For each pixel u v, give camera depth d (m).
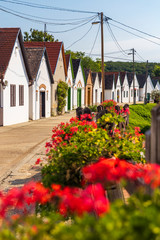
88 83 50.22
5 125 21.97
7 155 11.57
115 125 8.32
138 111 30.81
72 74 41.19
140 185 3.04
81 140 6.41
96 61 91.06
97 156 5.77
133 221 1.99
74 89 42.22
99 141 6.07
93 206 2.29
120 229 1.96
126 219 2.07
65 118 29.08
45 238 2.30
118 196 4.27
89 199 2.30
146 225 1.96
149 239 1.92
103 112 10.23
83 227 2.07
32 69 27.81
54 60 33.03
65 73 36.31
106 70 144.00
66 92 34.56
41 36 58.12
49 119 27.97
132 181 3.22
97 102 57.81
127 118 12.74
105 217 2.02
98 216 2.76
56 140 7.12
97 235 1.97
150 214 2.06
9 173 8.88
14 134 17.38
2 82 20.95
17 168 9.42
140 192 2.51
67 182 5.35
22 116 24.92
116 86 67.31
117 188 4.25
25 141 14.84
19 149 12.74
